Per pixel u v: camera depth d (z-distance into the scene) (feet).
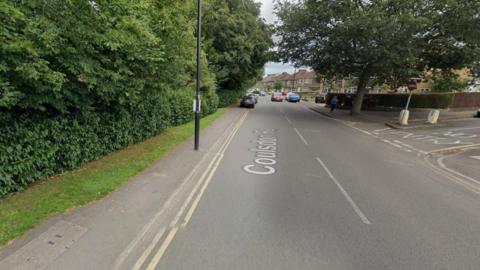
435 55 65.05
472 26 52.54
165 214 14.28
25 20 12.06
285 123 55.16
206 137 35.55
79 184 16.46
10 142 13.80
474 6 50.60
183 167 21.86
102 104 22.00
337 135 42.60
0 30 11.10
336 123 58.39
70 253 10.19
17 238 10.72
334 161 26.40
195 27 32.96
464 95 90.12
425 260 11.00
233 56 76.59
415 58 55.98
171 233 12.48
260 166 23.79
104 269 9.55
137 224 12.55
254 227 13.16
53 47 13.33
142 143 29.12
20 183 14.76
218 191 17.71
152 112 31.65
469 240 12.65
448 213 15.56
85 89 17.33
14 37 11.71
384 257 11.11
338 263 10.61
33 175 15.53
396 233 13.08
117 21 16.97
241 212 14.75
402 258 11.09
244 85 131.75
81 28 14.33
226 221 13.70
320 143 35.40
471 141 40.47
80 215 12.98
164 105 35.53
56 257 9.89
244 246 11.55
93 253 10.30
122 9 16.84
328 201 16.65
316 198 17.06
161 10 23.95
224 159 25.94
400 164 26.63
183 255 10.84
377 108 92.94
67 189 15.60
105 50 18.03
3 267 9.13
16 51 11.74
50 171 16.93
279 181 19.98
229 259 10.64
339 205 16.12
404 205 16.48
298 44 66.39
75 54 15.03
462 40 57.72
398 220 14.46
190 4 29.50
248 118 61.72
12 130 13.84
